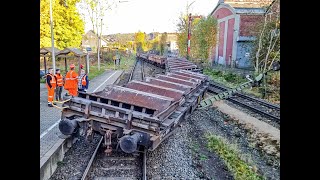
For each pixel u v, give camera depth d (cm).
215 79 2556
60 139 754
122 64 4738
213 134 1038
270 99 1625
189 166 736
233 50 3375
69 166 696
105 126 707
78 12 3022
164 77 1292
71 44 3055
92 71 3122
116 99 781
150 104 800
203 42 3198
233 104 1575
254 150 900
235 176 683
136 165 710
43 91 1627
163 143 875
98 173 659
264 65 1984
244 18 3284
